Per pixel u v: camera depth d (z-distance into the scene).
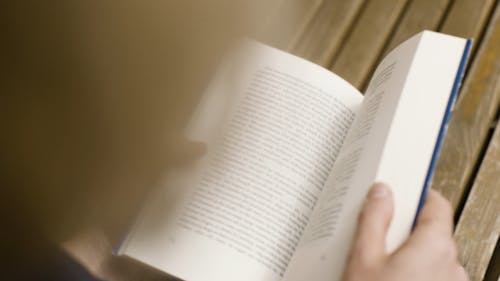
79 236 0.22
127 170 0.18
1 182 0.17
